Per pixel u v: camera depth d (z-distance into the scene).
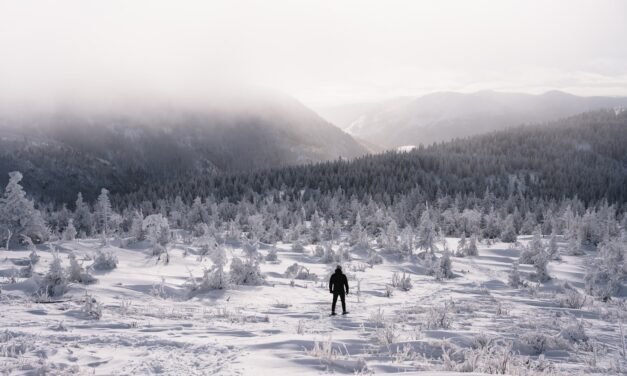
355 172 137.00
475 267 32.75
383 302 16.86
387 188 115.88
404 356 7.10
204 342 7.80
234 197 112.00
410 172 137.25
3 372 5.90
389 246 38.84
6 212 29.66
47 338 8.09
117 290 15.82
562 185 134.75
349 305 15.76
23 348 7.23
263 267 27.80
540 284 26.16
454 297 19.03
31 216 30.44
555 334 10.30
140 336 8.41
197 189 122.12
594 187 134.88
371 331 10.02
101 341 7.99
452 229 65.94
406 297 18.75
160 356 6.88
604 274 27.02
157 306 13.66
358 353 7.50
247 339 8.22
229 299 16.08
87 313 11.18
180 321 10.86
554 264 35.12
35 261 22.62
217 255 18.70
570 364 7.73
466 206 92.50
